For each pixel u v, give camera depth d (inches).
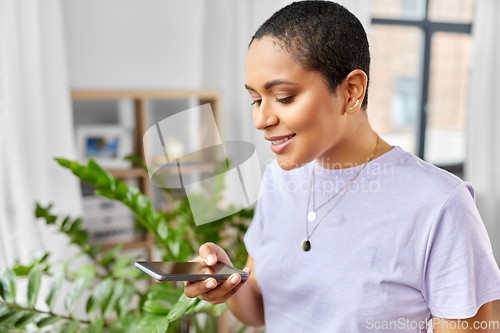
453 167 129.6
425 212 23.9
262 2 89.5
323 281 26.8
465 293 22.9
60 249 72.7
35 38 71.0
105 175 45.8
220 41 91.0
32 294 39.5
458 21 124.0
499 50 113.7
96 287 41.4
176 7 89.2
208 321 61.7
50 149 75.1
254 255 32.0
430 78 124.4
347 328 25.8
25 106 71.1
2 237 69.2
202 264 27.4
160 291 39.1
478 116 115.6
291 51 21.0
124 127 82.7
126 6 85.4
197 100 90.2
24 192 69.7
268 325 31.1
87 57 83.4
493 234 118.8
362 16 96.6
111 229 79.4
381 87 119.9
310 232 27.9
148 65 88.4
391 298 24.9
